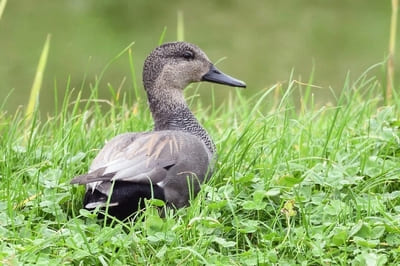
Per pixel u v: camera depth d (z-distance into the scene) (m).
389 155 11.02
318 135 12.00
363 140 11.21
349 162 10.66
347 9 25.59
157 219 8.93
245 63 21.67
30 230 9.07
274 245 9.03
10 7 26.33
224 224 9.45
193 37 23.50
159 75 11.48
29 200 9.95
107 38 23.75
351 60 21.72
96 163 9.80
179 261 8.52
